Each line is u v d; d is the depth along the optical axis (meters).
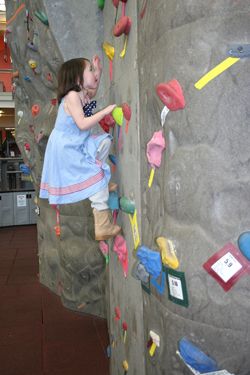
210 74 1.18
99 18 2.56
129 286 1.99
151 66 1.43
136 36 1.67
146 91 1.51
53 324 3.60
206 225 1.21
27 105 4.47
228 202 1.18
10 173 9.09
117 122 1.95
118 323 2.33
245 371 1.21
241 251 1.16
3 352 3.09
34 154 4.42
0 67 11.16
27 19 3.45
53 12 2.55
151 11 1.42
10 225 8.39
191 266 1.23
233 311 1.18
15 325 3.59
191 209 1.24
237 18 1.16
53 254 4.36
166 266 1.32
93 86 1.88
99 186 1.77
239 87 1.16
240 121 1.17
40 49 3.22
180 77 1.24
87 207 3.62
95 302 3.72
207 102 1.18
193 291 1.23
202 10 1.19
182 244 1.26
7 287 4.59
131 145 1.81
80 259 3.74
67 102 1.80
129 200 1.85
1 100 9.43
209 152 1.19
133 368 1.96
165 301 1.38
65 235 3.84
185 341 1.28
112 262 2.46
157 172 1.46
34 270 5.25
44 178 1.90
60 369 2.85
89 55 2.58
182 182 1.26
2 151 9.68
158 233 1.42
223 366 1.22
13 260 5.77
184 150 1.26
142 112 1.60
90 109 1.90
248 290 1.17
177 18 1.24
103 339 3.30
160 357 1.45
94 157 1.79
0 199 8.25
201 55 1.19
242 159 1.17
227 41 1.17
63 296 4.00
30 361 2.96
